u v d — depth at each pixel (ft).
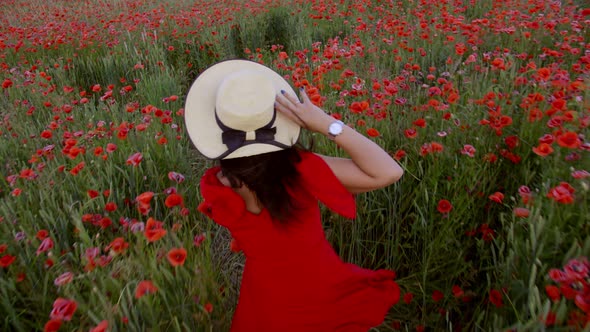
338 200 4.05
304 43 18.28
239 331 4.94
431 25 16.87
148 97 13.21
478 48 14.52
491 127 7.03
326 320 4.50
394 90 8.69
